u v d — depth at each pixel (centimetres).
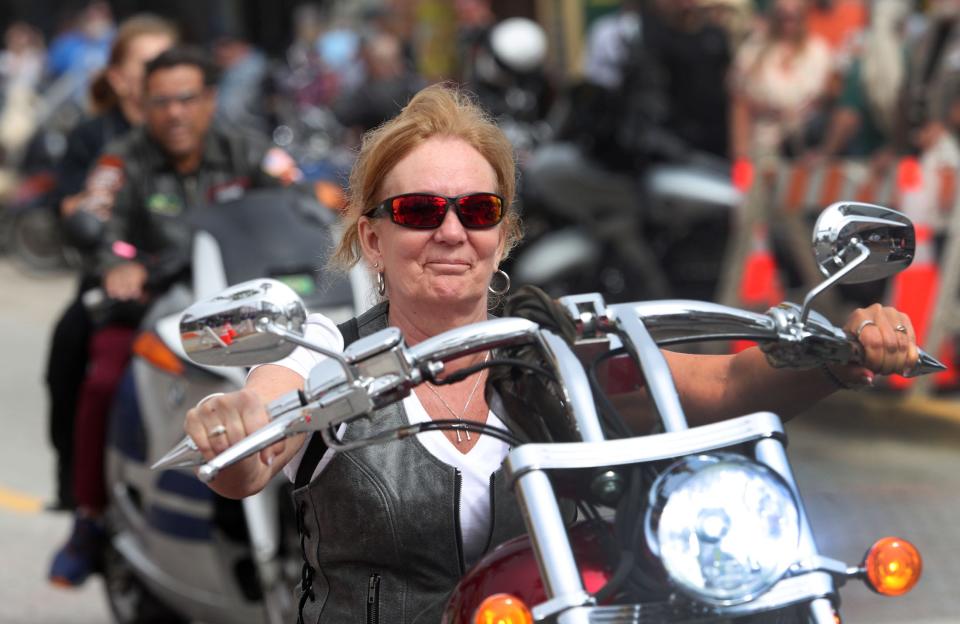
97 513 771
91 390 759
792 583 302
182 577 691
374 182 390
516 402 353
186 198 745
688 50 1529
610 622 299
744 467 297
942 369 371
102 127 925
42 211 2053
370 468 370
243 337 328
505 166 391
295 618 397
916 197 1146
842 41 1522
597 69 1789
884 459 1039
